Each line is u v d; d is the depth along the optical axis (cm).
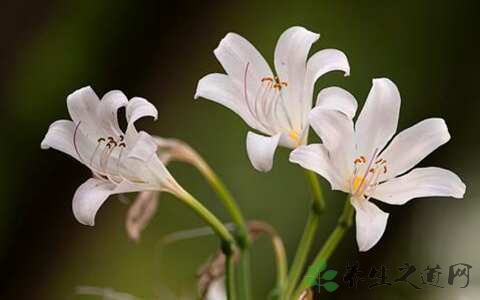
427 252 133
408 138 93
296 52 94
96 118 93
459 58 140
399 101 93
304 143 93
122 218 140
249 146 90
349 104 91
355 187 92
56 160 128
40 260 130
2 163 134
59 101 136
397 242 133
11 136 135
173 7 130
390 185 93
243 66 95
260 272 142
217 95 94
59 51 134
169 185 94
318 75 93
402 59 143
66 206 129
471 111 139
